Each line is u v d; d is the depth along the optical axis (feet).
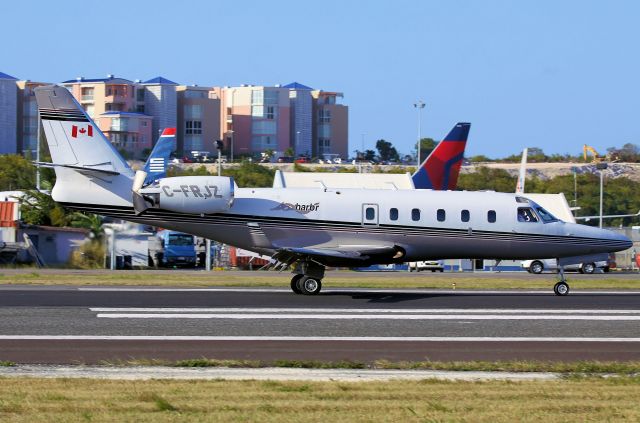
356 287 426.51
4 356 212.23
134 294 358.84
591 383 185.47
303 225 376.48
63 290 377.30
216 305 320.29
